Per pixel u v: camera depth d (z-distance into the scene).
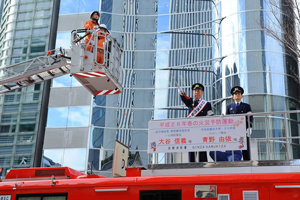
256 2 26.89
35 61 12.46
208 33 29.70
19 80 12.70
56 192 7.10
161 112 29.14
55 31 31.16
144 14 31.77
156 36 31.09
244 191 6.20
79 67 10.77
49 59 12.19
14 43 30.73
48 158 27.97
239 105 8.95
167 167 7.12
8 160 27.81
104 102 29.39
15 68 12.71
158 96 29.55
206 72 28.80
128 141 28.55
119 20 31.64
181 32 30.64
